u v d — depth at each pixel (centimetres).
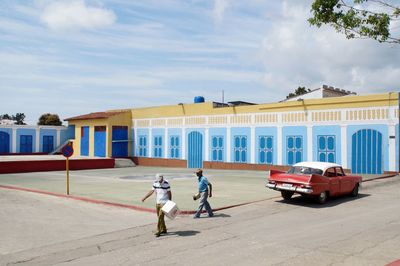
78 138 4559
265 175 2759
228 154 3481
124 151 4316
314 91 3694
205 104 3681
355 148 2703
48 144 4634
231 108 3469
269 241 970
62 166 3534
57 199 1728
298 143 3005
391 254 843
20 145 4406
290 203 1527
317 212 1350
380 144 2595
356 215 1284
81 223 1230
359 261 799
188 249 915
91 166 3734
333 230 1075
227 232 1076
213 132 3603
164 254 879
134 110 4341
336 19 851
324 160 2855
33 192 1967
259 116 3262
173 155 3947
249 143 3328
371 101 2642
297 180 1491
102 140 4250
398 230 1059
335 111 2811
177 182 2317
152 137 4156
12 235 1083
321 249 890
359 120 2692
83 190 1980
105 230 1132
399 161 2517
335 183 1554
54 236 1069
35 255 898
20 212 1422
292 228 1111
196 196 1286
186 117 3841
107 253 902
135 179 2584
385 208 1399
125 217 1320
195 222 1219
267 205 1492
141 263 817
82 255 891
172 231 1103
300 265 780
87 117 4397
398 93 2523
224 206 1455
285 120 3089
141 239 1021
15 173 3209
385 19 793
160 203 1072
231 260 821
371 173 2625
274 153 3155
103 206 1538
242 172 3062
